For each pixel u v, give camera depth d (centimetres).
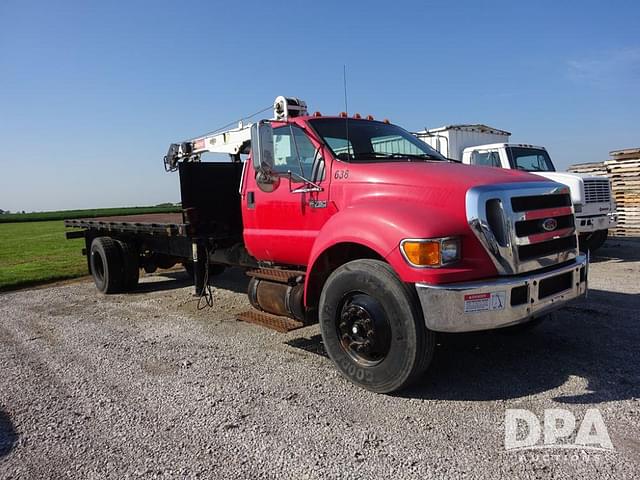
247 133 795
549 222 383
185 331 584
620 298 643
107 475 285
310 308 452
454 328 336
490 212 357
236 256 616
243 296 780
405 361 355
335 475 274
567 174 1005
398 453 293
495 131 1336
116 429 342
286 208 487
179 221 781
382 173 411
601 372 400
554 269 384
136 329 604
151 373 448
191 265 931
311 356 477
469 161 1151
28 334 604
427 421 331
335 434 320
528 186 381
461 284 341
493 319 341
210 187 642
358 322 382
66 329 620
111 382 430
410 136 552
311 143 466
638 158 1373
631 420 319
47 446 322
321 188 449
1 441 332
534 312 360
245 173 551
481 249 354
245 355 487
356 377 390
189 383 419
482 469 272
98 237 882
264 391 395
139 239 867
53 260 1373
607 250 1137
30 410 379
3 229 3669
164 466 292
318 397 379
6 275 1079
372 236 369
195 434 329
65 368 472
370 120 543
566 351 452
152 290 881
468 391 376
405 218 359
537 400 355
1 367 482
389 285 358
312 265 424
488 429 317
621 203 1395
